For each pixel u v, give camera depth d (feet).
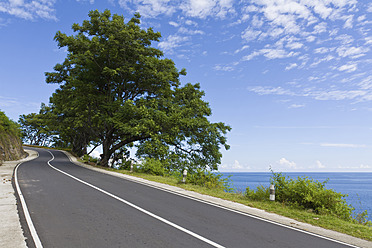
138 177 56.80
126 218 23.24
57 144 293.02
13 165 76.07
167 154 81.56
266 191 38.83
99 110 94.99
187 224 22.25
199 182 51.96
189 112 90.27
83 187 39.11
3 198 30.35
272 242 18.93
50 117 164.04
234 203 33.53
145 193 36.52
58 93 109.91
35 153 167.43
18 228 19.85
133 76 91.76
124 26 88.94
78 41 83.10
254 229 22.03
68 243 17.10
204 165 90.22
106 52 84.53
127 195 34.22
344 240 20.86
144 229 20.39
